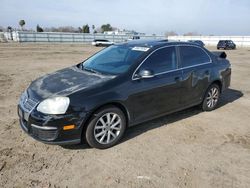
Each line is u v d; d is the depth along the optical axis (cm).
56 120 324
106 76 387
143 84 396
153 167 329
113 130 381
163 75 427
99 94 349
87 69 443
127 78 382
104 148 373
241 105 611
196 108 568
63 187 287
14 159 339
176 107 466
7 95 645
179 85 454
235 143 404
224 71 560
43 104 332
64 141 336
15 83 797
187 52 484
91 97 342
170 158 352
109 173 314
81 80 380
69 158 346
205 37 5847
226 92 750
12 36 4831
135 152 366
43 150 365
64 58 1709
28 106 349
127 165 332
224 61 575
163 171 321
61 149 369
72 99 332
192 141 405
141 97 396
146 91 400
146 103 408
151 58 419
